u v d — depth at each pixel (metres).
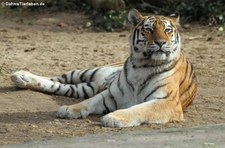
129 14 12.96
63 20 26.19
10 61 18.42
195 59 19.14
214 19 24.78
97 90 14.35
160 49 12.30
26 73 14.61
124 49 20.73
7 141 10.83
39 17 26.84
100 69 14.58
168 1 26.52
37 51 20.16
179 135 11.05
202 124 12.06
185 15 25.62
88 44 21.64
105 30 24.73
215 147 10.23
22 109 13.16
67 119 12.38
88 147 10.21
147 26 12.51
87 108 12.61
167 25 12.56
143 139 10.74
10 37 22.75
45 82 14.54
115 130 11.52
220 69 17.75
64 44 21.59
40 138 11.01
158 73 12.52
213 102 14.06
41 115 12.71
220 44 21.55
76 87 14.47
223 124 12.01
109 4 25.78
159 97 12.32
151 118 11.95
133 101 12.81
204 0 25.25
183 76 13.07
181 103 13.05
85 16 26.59
